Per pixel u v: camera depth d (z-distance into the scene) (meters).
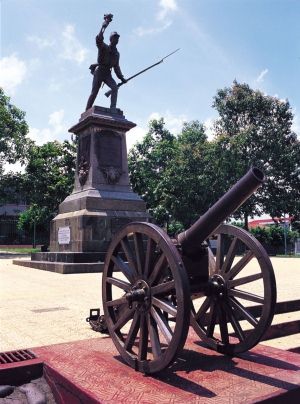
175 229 40.84
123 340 4.16
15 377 3.83
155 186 37.16
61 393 3.58
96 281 11.10
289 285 10.24
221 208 3.97
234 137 36.22
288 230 44.59
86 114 17.33
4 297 8.22
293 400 3.29
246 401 3.04
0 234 49.84
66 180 32.75
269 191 38.62
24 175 33.03
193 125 40.28
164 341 4.56
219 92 39.88
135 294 3.73
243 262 4.27
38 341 4.84
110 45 17.73
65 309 6.90
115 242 4.23
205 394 3.17
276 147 36.91
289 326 6.43
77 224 15.47
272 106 38.94
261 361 4.04
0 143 30.69
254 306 6.80
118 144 17.09
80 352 4.29
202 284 4.41
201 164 35.06
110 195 16.25
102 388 3.29
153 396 3.13
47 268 14.93
